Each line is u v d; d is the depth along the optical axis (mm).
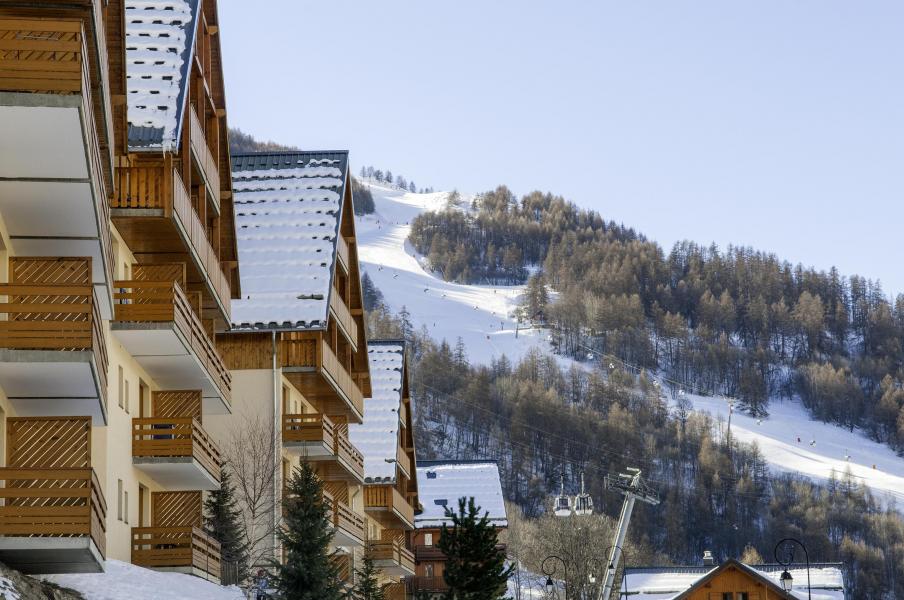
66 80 27656
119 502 43594
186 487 50188
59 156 29516
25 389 33094
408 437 90250
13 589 28969
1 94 27266
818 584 134875
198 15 46688
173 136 42344
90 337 31391
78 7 30031
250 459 57125
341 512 66188
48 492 30438
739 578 114188
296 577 44094
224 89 52531
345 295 69562
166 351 45344
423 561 122625
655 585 124125
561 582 111000
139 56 44562
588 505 75062
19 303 31516
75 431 33781
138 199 42000
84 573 36031
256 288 60500
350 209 69062
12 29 27922
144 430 45625
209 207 51812
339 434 66438
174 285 43469
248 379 59031
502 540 131625
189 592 40656
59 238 34281
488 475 129750
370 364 85562
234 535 51000
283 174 66938
